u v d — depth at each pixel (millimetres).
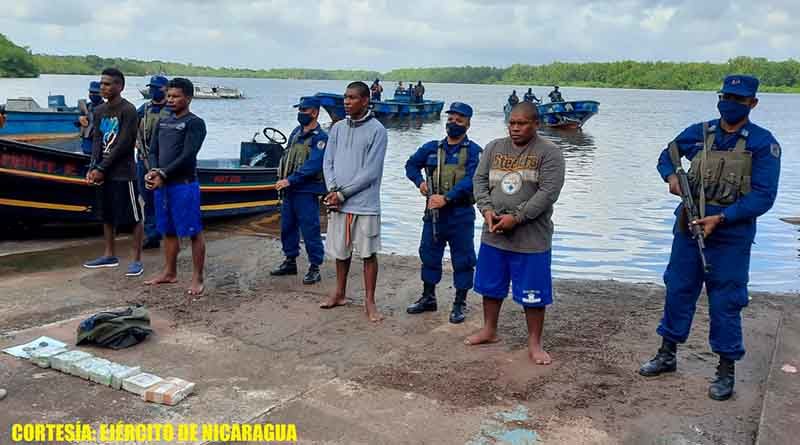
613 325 5695
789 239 11297
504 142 4867
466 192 5527
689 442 3752
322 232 10641
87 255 7723
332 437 3723
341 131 5688
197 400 4125
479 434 3793
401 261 7891
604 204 13961
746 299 4285
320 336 5293
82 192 8680
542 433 3816
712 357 4992
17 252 7848
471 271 5762
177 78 6074
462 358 4918
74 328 5285
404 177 16969
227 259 7746
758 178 4086
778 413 4004
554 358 4945
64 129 19062
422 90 41219
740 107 4070
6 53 107375
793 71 153000
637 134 33094
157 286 6527
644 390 4410
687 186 4301
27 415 3871
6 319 5473
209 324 5477
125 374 4289
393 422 3908
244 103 57438
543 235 4770
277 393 4250
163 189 6172
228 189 10711
